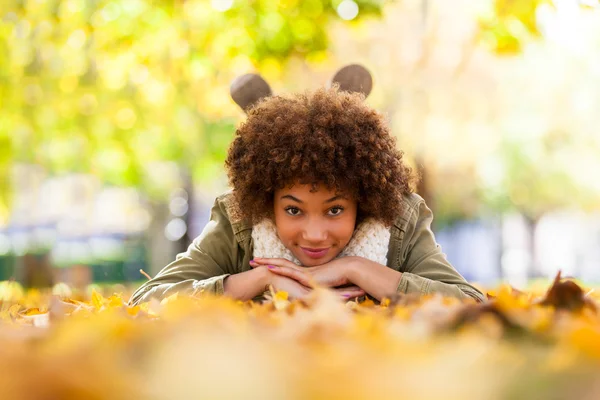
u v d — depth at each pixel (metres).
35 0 11.61
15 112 13.62
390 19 14.08
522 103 17.83
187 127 15.36
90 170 17.19
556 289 2.40
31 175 20.97
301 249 3.51
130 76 12.96
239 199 3.63
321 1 9.22
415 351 1.52
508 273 39.50
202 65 10.93
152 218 22.05
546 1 6.64
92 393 1.18
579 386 1.29
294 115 3.43
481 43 8.95
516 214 39.34
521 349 1.63
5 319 2.86
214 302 2.51
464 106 14.55
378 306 2.81
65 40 12.05
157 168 19.91
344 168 3.35
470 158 15.88
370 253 3.61
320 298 2.31
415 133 13.31
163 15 10.62
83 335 1.80
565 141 21.77
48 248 17.75
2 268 21.78
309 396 1.18
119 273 26.47
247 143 3.57
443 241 43.41
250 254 3.81
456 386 1.22
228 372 1.27
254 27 9.49
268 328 1.99
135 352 1.59
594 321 2.09
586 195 30.53
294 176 3.35
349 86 4.21
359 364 1.34
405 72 13.73
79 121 13.93
